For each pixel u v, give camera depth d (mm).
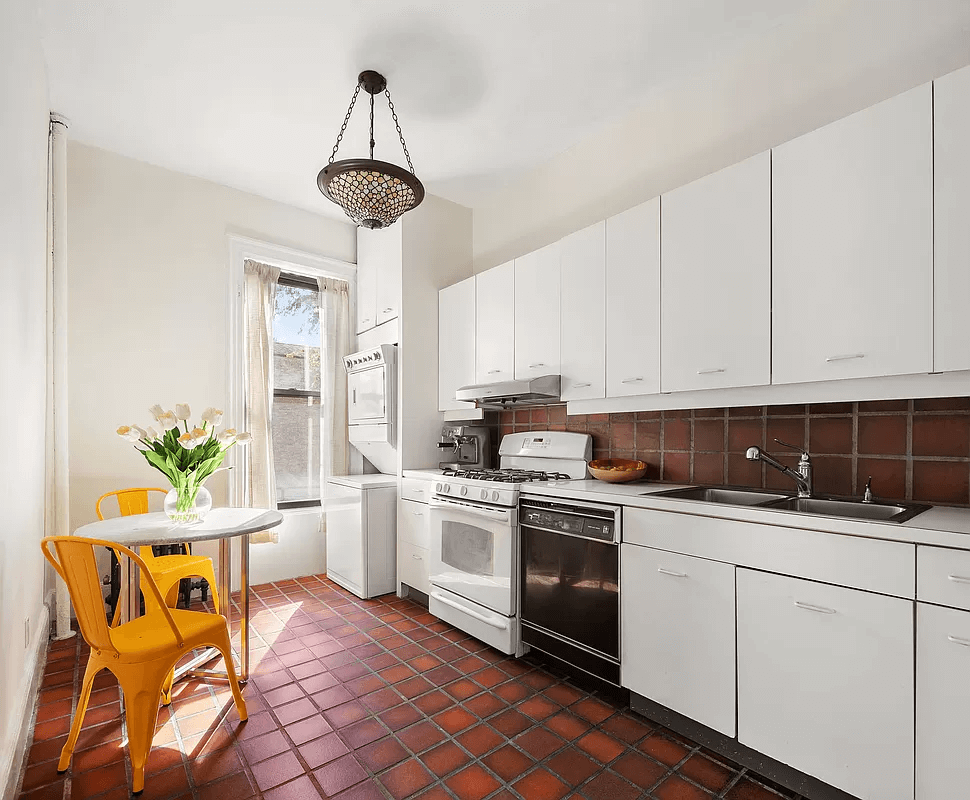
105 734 1881
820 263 1773
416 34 2240
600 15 2146
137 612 2062
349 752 1788
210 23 2160
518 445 3369
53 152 2762
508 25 2197
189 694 2174
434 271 3744
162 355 3336
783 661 1591
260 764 1724
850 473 2008
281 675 2344
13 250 1689
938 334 1508
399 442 3521
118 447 3160
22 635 1904
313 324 4121
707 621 1789
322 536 4047
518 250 3561
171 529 2094
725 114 2441
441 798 1569
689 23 2203
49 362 2754
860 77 2012
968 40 1775
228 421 3570
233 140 3072
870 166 1659
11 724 1644
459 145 3156
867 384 1702
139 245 3277
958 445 1760
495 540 2609
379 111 2805
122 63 2406
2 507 1517
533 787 1618
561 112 2832
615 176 2932
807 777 1577
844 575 1472
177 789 1604
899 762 1361
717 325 2072
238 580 3602
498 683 2273
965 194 1464
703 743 1838
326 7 2082
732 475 2377
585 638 2205
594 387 2580
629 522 2053
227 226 3623
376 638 2762
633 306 2404
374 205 2375
